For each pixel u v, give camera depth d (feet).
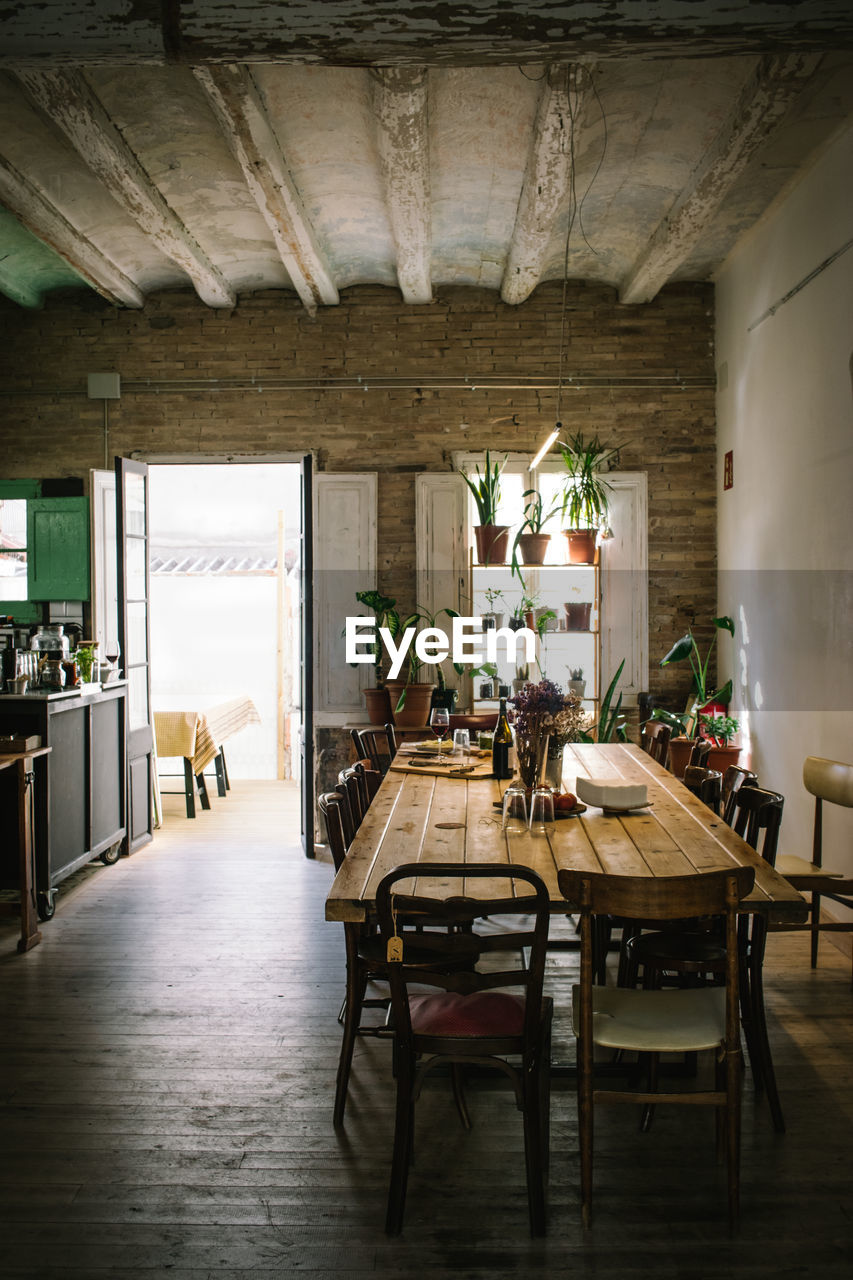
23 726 16.30
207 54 8.76
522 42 8.63
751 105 12.69
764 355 17.72
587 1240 7.61
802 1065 10.53
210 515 35.70
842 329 14.16
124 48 8.68
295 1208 8.05
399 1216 7.72
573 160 13.92
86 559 21.29
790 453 16.39
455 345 21.27
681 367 21.15
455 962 9.53
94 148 13.97
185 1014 11.99
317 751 21.57
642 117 13.70
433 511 21.12
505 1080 9.46
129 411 21.52
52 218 16.79
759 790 10.48
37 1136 9.18
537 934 7.67
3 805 15.98
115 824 19.20
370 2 8.54
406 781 13.50
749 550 18.78
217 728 25.61
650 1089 8.62
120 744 19.47
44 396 21.59
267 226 18.01
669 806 11.75
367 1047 11.09
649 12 8.50
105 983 13.01
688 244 17.49
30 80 12.19
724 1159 8.70
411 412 21.33
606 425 21.25
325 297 20.63
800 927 9.20
